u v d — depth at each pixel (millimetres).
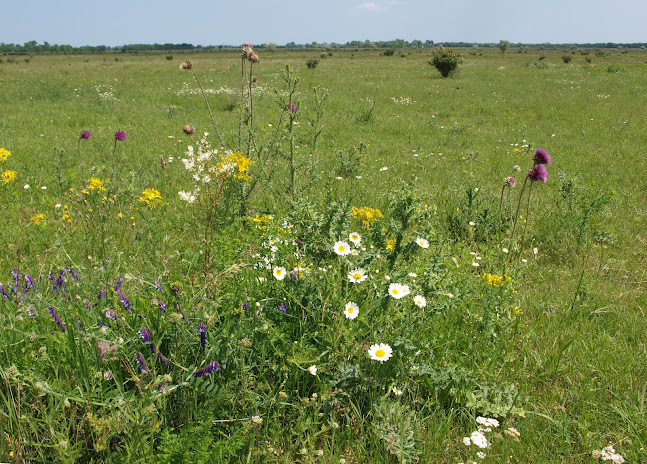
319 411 2238
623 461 2033
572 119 13633
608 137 11039
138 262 3545
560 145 10203
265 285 2496
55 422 1818
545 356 2896
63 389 1858
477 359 2734
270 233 2805
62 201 5270
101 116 12180
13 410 1863
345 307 2340
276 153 5125
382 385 2355
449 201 5918
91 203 4480
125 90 18047
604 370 2793
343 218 3271
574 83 24734
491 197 5988
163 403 1862
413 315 2539
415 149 9562
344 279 2564
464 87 22625
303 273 2705
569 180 5684
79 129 10297
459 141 10734
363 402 2340
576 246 4809
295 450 2064
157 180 6297
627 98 18453
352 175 7141
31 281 2480
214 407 1930
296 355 2158
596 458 2117
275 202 4930
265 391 2197
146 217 4449
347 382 2297
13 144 8242
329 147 9227
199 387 1918
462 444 2199
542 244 4887
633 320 3406
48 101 14664
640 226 5504
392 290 2387
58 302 2260
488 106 16094
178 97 16453
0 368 1798
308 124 11703
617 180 7512
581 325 3295
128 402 1821
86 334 1865
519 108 15867
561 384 2729
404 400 2418
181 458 1658
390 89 21203
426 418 2283
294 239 3150
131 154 8039
